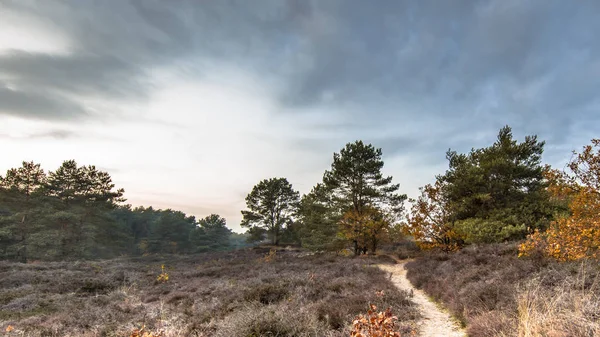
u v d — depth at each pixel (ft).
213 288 48.11
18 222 133.18
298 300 32.76
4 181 138.10
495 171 70.18
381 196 99.30
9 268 74.49
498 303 23.88
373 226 92.79
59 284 55.06
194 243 273.75
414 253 88.07
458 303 27.89
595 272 23.89
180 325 27.61
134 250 235.20
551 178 32.04
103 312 35.45
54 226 137.59
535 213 63.36
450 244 71.77
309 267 67.46
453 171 79.10
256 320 23.06
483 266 37.96
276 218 178.09
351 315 26.03
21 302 42.91
